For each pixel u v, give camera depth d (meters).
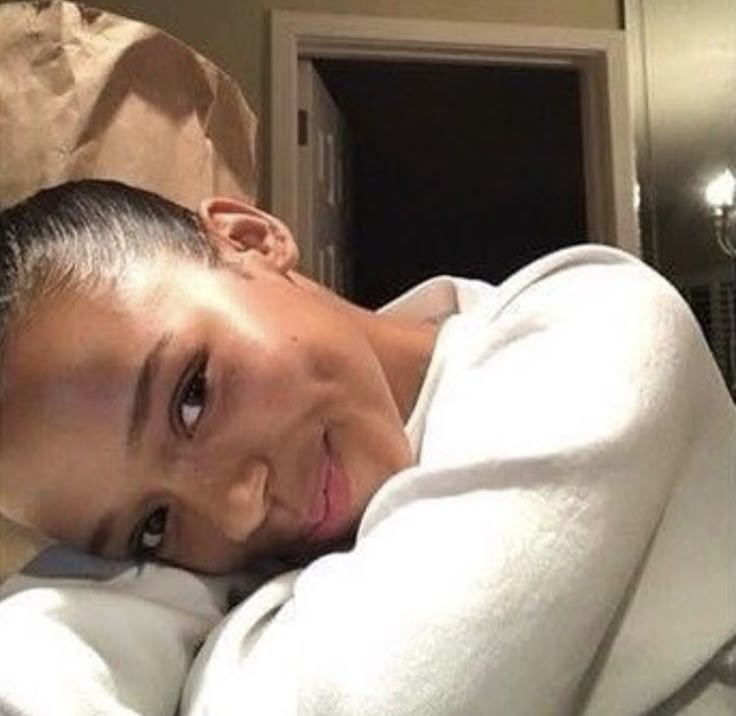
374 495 0.58
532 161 3.05
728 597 0.55
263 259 0.68
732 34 2.09
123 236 0.63
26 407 0.58
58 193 0.68
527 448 0.51
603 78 2.19
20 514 0.62
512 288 0.64
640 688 0.52
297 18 2.13
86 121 0.94
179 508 0.60
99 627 0.55
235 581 0.64
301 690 0.47
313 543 0.61
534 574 0.49
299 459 0.59
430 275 3.17
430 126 2.99
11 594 0.60
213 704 0.50
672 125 2.12
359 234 3.16
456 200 3.16
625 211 2.11
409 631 0.47
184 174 0.99
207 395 0.58
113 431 0.57
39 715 0.49
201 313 0.60
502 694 0.47
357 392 0.61
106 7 2.05
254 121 1.15
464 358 0.62
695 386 0.58
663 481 0.53
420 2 2.18
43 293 0.59
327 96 2.40
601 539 0.50
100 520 0.61
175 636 0.57
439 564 0.49
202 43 2.09
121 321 0.58
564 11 2.21
